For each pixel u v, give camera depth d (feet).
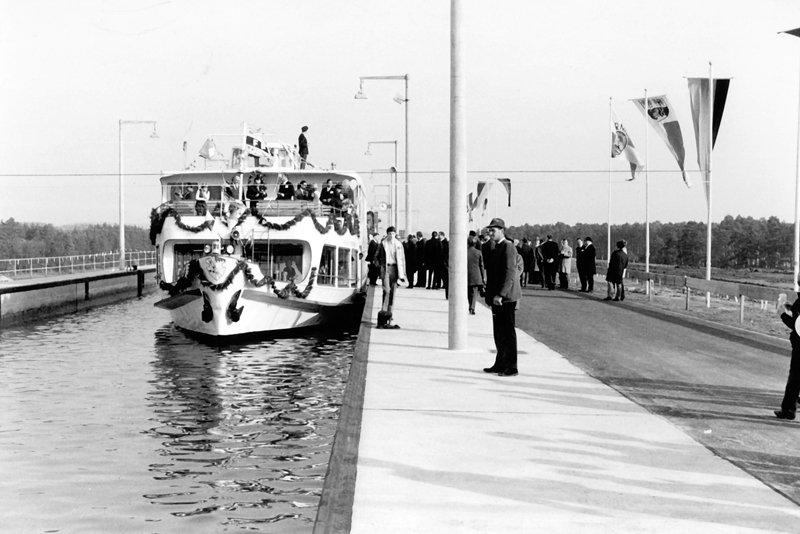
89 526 33.01
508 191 152.46
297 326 95.35
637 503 22.54
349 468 25.91
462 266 52.70
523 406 35.55
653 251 423.64
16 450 44.75
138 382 66.03
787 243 325.01
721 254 352.69
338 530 20.44
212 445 46.16
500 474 25.32
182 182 104.94
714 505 22.38
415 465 26.30
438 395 38.01
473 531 20.42
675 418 33.47
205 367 73.41
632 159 135.44
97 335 99.55
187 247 95.81
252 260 91.45
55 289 129.59
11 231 394.93
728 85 111.55
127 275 172.55
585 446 28.68
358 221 108.68
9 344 90.89
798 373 33.17
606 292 121.29
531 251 131.54
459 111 51.47
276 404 57.52
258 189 100.07
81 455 43.88
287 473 40.81
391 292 66.90
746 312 90.12
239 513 34.78
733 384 41.91
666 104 119.55
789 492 23.58
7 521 33.47
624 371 45.57
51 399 59.06
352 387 40.01
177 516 34.32
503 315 43.57
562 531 20.40
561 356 51.08
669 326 70.59
